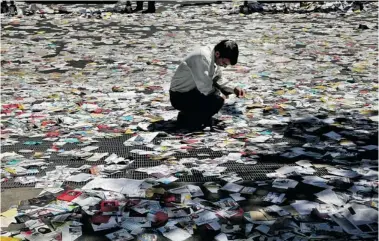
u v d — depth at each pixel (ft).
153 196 13.80
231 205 13.25
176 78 18.93
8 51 34.53
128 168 15.75
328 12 52.70
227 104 22.16
